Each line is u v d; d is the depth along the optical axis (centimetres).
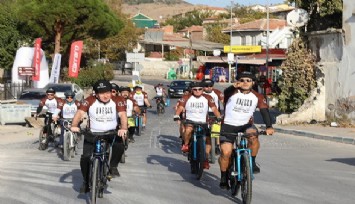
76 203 917
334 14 2430
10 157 1524
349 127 2212
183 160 1430
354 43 2230
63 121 1542
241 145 900
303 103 2423
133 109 1797
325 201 925
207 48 8756
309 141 1911
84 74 5128
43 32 4853
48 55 5534
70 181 1129
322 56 2397
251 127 916
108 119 900
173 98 5006
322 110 2370
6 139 2053
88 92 4788
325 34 2347
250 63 6988
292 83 2436
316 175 1187
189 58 9256
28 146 1814
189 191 1013
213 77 7788
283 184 1078
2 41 4744
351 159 1444
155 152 1603
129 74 8575
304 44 2452
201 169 1112
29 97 2902
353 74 2238
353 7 2225
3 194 998
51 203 920
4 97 3509
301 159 1446
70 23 4797
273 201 923
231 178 936
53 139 1706
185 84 5062
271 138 2012
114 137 915
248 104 913
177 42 9688
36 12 4572
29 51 3953
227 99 930
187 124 1163
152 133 2203
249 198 854
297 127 2255
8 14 4806
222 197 956
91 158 889
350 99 2256
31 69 3847
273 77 5806
